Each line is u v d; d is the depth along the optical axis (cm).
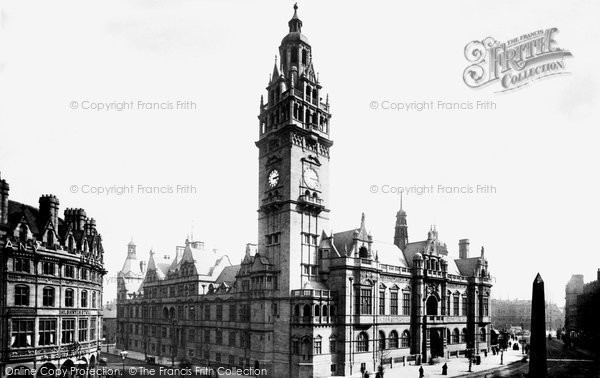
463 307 10538
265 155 8588
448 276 10194
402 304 8862
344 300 7550
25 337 5278
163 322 11675
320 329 7262
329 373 7306
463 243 12044
